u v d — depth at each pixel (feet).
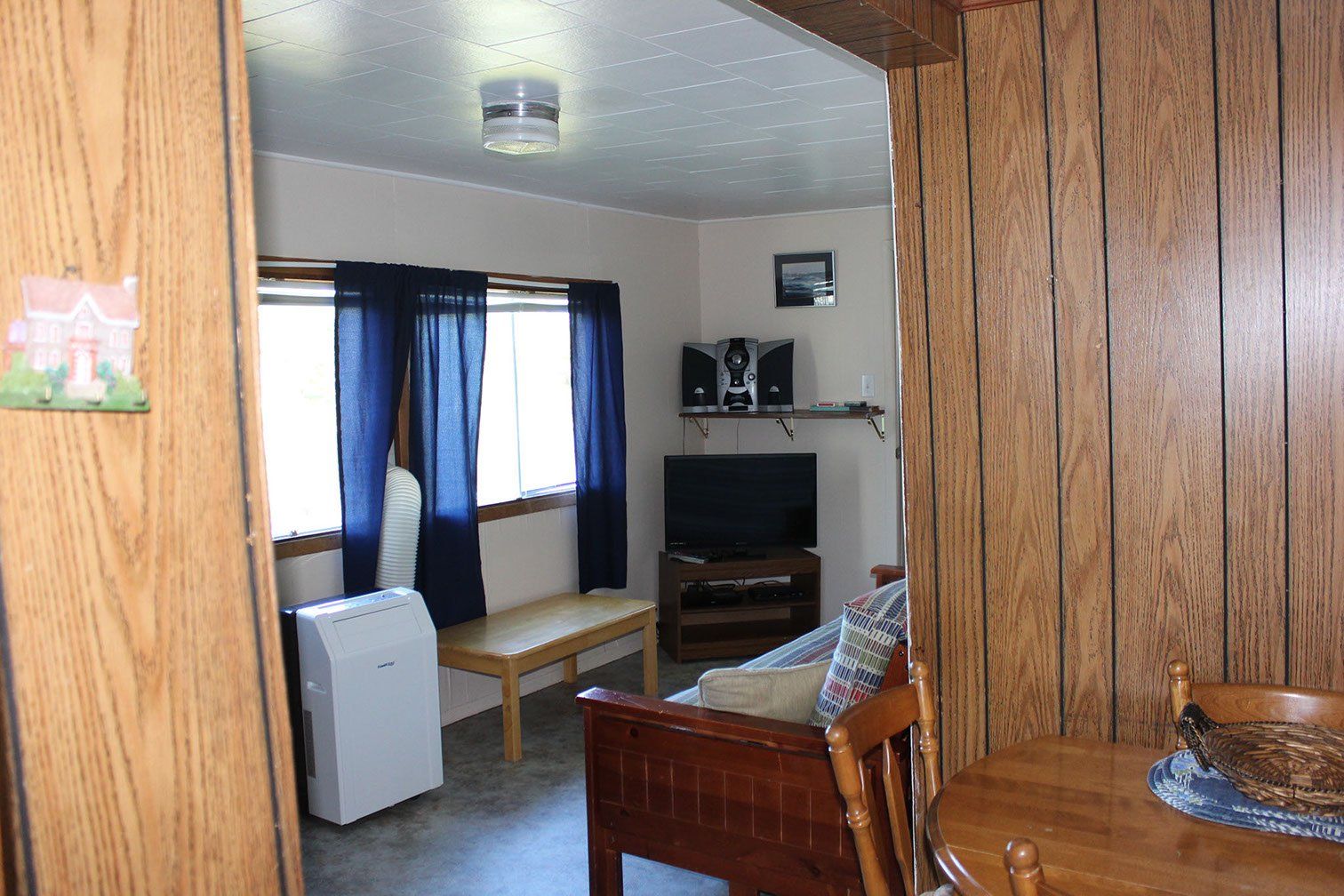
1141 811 5.22
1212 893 4.37
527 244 16.30
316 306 13.20
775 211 19.29
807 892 8.30
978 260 7.03
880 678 8.75
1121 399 6.72
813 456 19.01
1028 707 7.12
